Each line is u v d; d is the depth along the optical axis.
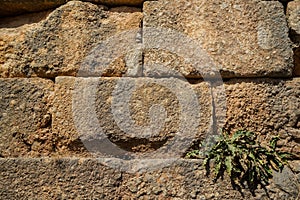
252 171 3.01
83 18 3.27
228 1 3.25
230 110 3.16
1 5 3.34
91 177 3.03
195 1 3.26
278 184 3.00
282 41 3.20
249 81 3.18
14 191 3.02
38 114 3.17
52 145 3.16
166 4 3.26
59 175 3.03
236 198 2.97
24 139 3.16
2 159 3.06
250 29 3.21
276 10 3.24
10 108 3.18
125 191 3.01
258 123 3.15
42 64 3.21
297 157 3.12
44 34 3.25
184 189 2.99
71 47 3.23
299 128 3.14
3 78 3.22
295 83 3.18
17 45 3.27
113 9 3.32
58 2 3.31
